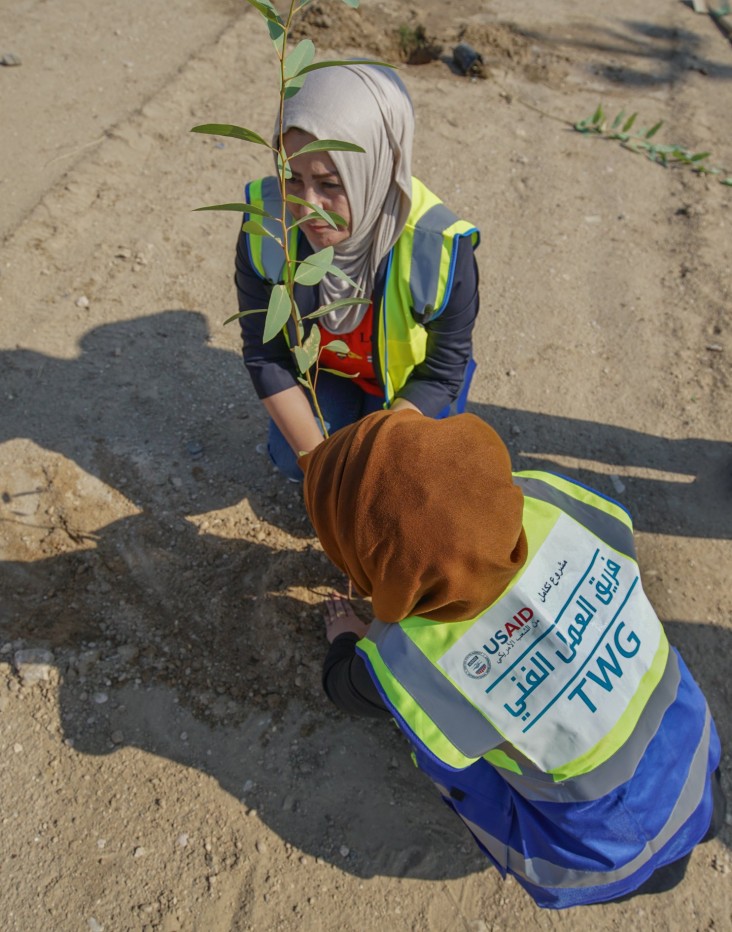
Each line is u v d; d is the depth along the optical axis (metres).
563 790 1.51
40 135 3.75
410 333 2.02
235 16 4.86
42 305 3.06
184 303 3.20
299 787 2.11
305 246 1.96
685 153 4.39
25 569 2.37
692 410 3.12
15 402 2.73
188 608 2.35
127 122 3.90
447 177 4.04
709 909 2.00
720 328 3.43
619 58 5.25
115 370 2.91
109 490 2.56
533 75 4.96
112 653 2.25
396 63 4.87
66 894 1.89
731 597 2.59
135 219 3.47
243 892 1.94
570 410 3.08
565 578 1.54
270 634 2.32
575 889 1.63
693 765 1.62
